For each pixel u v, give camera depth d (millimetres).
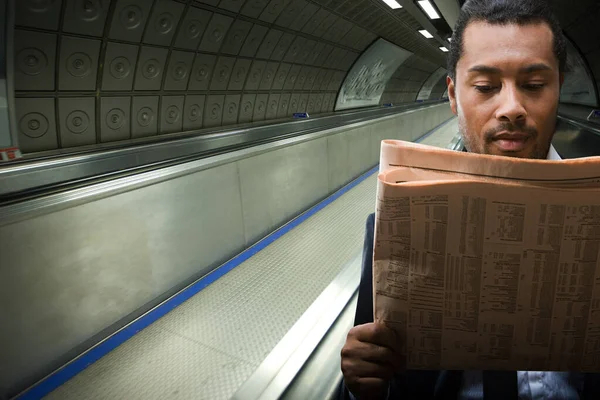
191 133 3736
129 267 2568
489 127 587
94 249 2309
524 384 673
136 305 2662
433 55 12961
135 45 3076
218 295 3037
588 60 6477
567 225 495
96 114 3027
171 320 2721
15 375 1958
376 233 549
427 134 14125
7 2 1809
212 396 2070
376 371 608
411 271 554
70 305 2207
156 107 3605
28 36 2365
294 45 5355
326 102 8023
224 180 3434
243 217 3773
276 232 4328
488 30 568
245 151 3727
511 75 559
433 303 563
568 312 528
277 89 5766
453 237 524
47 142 2723
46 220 2020
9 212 1840
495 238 515
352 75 8367
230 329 2619
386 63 10000
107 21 2738
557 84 575
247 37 4305
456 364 600
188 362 2311
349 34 6473
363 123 6988
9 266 1875
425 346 599
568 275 514
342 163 6207
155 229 2744
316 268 3465
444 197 509
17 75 2414
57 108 2727
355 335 625
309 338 917
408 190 511
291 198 4688
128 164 2703
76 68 2729
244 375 2211
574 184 481
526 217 499
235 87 4703
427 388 716
